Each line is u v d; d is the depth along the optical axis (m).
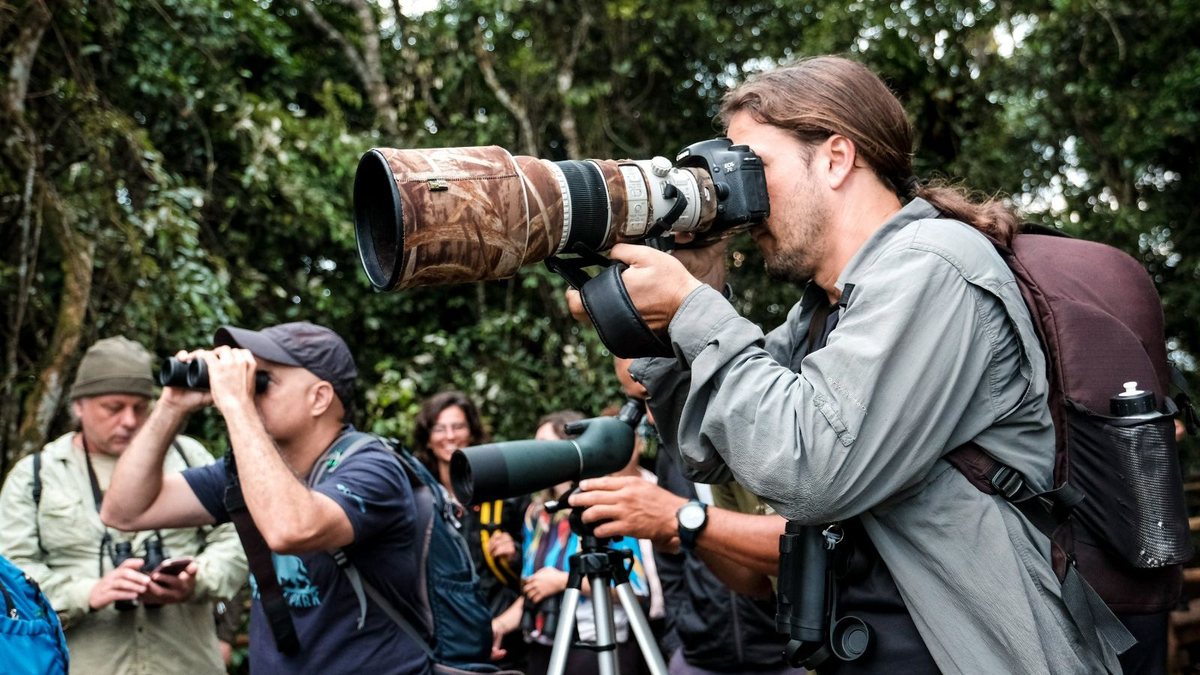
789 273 1.38
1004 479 1.14
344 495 1.91
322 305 7.58
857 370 1.12
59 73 4.85
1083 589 1.10
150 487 2.20
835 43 8.16
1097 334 1.15
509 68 8.45
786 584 1.32
